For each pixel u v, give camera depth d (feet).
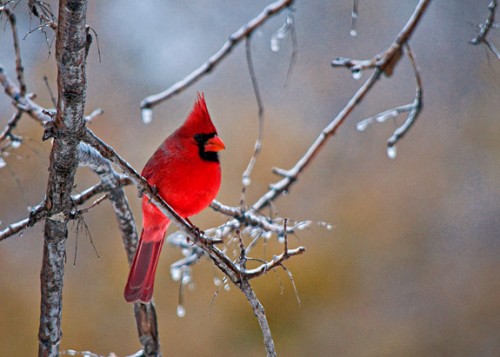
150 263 21.27
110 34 39.40
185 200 20.47
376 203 36.60
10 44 36.83
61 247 16.88
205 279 31.58
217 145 19.98
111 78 38.70
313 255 34.01
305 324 31.63
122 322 32.07
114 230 33.37
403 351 32.73
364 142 38.40
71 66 13.75
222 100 39.29
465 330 34.04
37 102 36.58
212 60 19.30
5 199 34.06
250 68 19.11
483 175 37.32
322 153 37.86
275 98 39.47
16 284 33.24
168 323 31.19
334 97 39.58
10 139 22.02
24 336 32.42
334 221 35.81
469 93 38.65
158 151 20.52
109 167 20.15
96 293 32.32
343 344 32.04
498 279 35.09
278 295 31.48
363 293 33.76
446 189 37.24
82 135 14.94
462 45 38.93
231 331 31.01
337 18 40.63
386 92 39.32
